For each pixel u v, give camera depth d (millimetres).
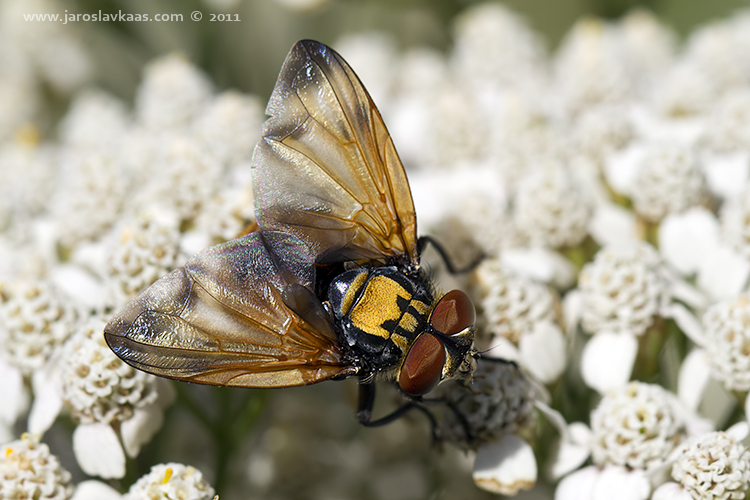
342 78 103
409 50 150
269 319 101
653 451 104
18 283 107
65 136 133
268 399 111
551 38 144
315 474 116
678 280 111
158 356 100
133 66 140
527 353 108
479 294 108
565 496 105
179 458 115
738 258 111
